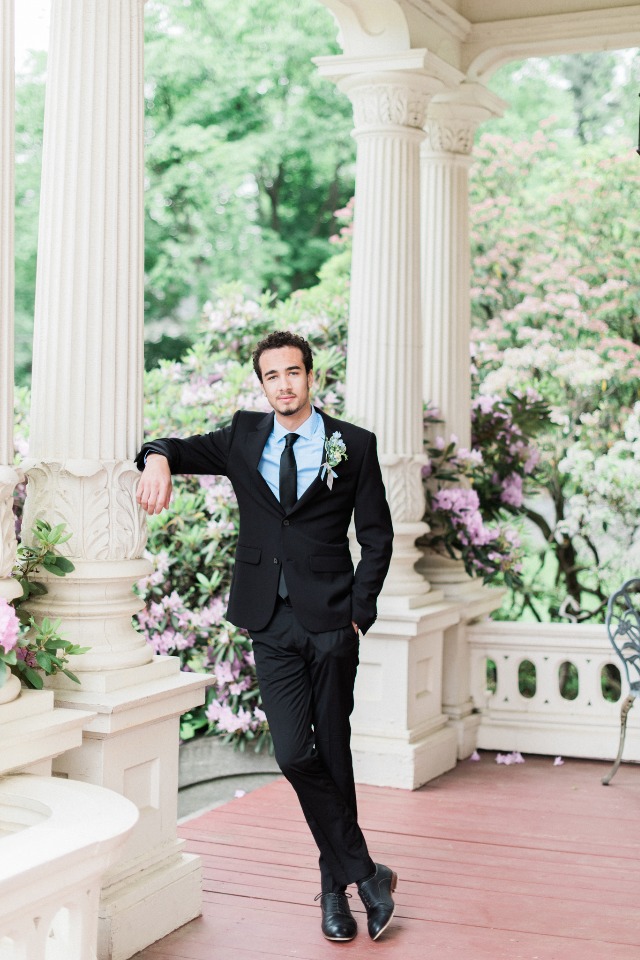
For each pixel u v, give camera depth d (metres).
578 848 4.77
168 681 3.85
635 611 5.87
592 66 11.00
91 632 3.72
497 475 7.23
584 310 9.86
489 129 11.28
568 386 9.73
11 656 3.13
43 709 3.28
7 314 3.19
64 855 2.34
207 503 6.59
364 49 5.86
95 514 3.70
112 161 3.72
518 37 6.45
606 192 9.90
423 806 5.39
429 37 6.03
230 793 6.31
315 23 12.24
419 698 5.91
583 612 9.58
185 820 5.09
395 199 5.93
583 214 9.95
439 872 4.46
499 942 3.78
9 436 3.23
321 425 3.75
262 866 4.48
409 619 5.66
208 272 12.69
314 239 12.65
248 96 12.42
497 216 10.09
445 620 6.08
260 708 6.50
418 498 6.00
